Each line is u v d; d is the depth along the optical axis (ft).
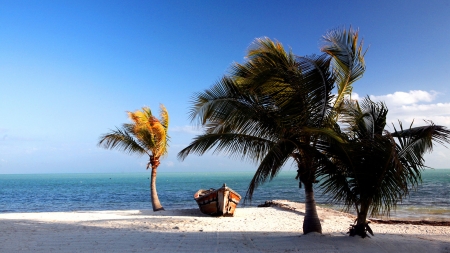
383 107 28.07
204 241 28.55
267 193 147.95
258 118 28.12
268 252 24.14
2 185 271.69
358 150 25.63
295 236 29.66
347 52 27.84
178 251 24.40
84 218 50.24
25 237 29.94
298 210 62.03
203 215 56.90
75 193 162.71
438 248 25.29
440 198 99.40
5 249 24.50
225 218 51.78
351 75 28.71
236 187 216.74
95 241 28.04
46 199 124.67
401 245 25.80
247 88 28.35
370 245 25.57
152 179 64.44
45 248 24.95
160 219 48.44
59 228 37.09
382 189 26.55
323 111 27.50
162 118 64.03
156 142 61.87
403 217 59.41
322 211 60.75
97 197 134.62
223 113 28.14
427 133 23.68
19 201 115.75
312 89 27.35
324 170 27.32
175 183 304.50
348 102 30.73
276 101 28.07
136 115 58.75
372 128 26.86
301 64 27.63
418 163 25.16
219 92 28.30
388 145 24.50
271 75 26.94
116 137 61.00
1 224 40.22
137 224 42.01
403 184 25.18
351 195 27.35
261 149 28.48
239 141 28.30
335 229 38.88
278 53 27.76
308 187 30.12
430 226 43.24
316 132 25.44
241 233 33.27
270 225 42.88
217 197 53.62
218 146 28.14
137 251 24.23
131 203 106.01
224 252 24.14
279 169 25.98
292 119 27.58
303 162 29.07
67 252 23.67
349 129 28.86
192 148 27.99
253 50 28.17
